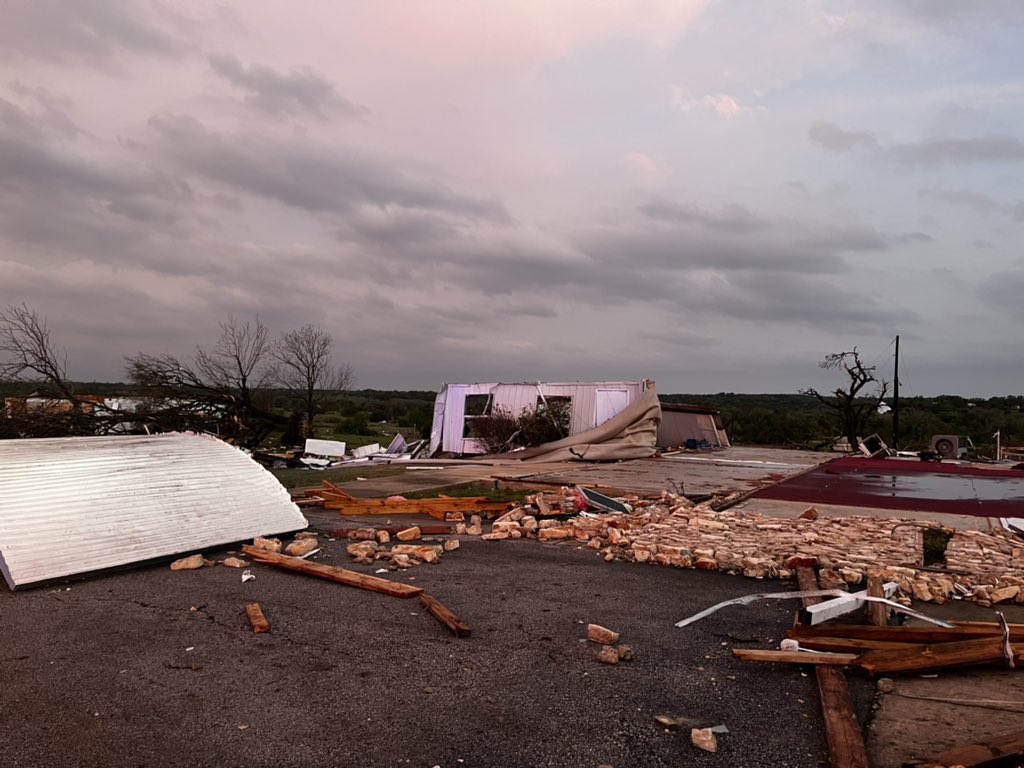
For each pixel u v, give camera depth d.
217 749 3.58
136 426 25.48
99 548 7.10
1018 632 4.94
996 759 3.31
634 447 21.97
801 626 5.09
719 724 3.91
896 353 33.72
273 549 7.98
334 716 3.96
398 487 14.51
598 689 4.36
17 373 23.80
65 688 4.30
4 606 5.95
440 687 4.36
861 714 4.02
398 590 6.28
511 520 10.01
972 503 12.51
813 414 42.62
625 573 7.36
